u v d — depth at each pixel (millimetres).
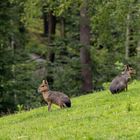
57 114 27188
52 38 59812
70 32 64312
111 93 31156
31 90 51812
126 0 43031
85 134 20797
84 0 44781
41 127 24172
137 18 48594
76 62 53562
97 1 44219
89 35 51625
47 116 27344
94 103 29484
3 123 29219
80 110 27281
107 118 23875
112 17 45688
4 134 23984
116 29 53094
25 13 52438
